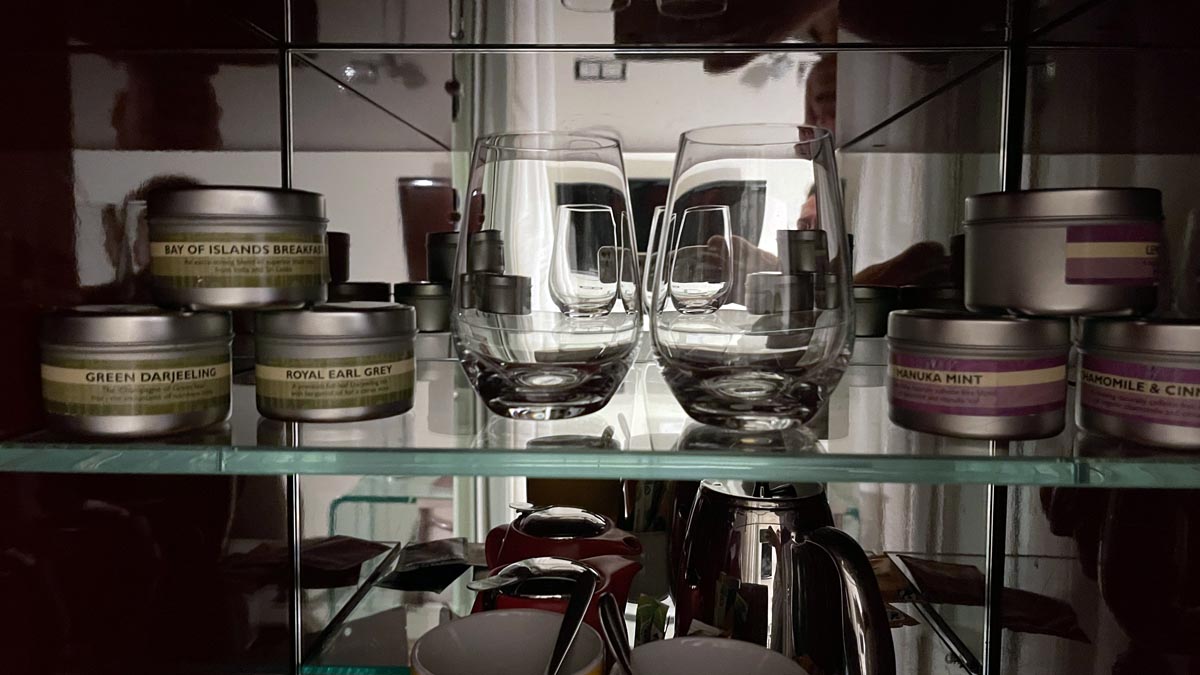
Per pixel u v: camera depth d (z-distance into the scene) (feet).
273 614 1.77
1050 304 1.18
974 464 1.06
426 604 1.81
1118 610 1.44
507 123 1.76
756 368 1.13
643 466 1.06
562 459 1.07
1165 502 1.34
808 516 1.48
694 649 1.29
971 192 1.76
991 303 1.23
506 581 1.50
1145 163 1.34
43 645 1.12
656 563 1.73
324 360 1.16
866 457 1.06
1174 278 1.30
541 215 1.18
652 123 1.76
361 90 1.76
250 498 1.67
